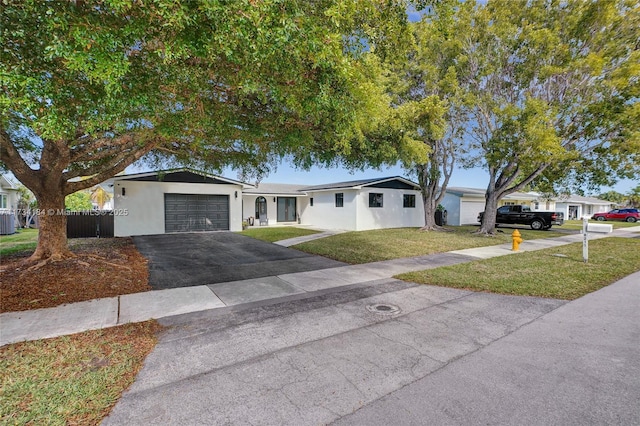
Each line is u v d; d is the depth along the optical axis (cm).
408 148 959
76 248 989
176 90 394
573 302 509
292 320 428
